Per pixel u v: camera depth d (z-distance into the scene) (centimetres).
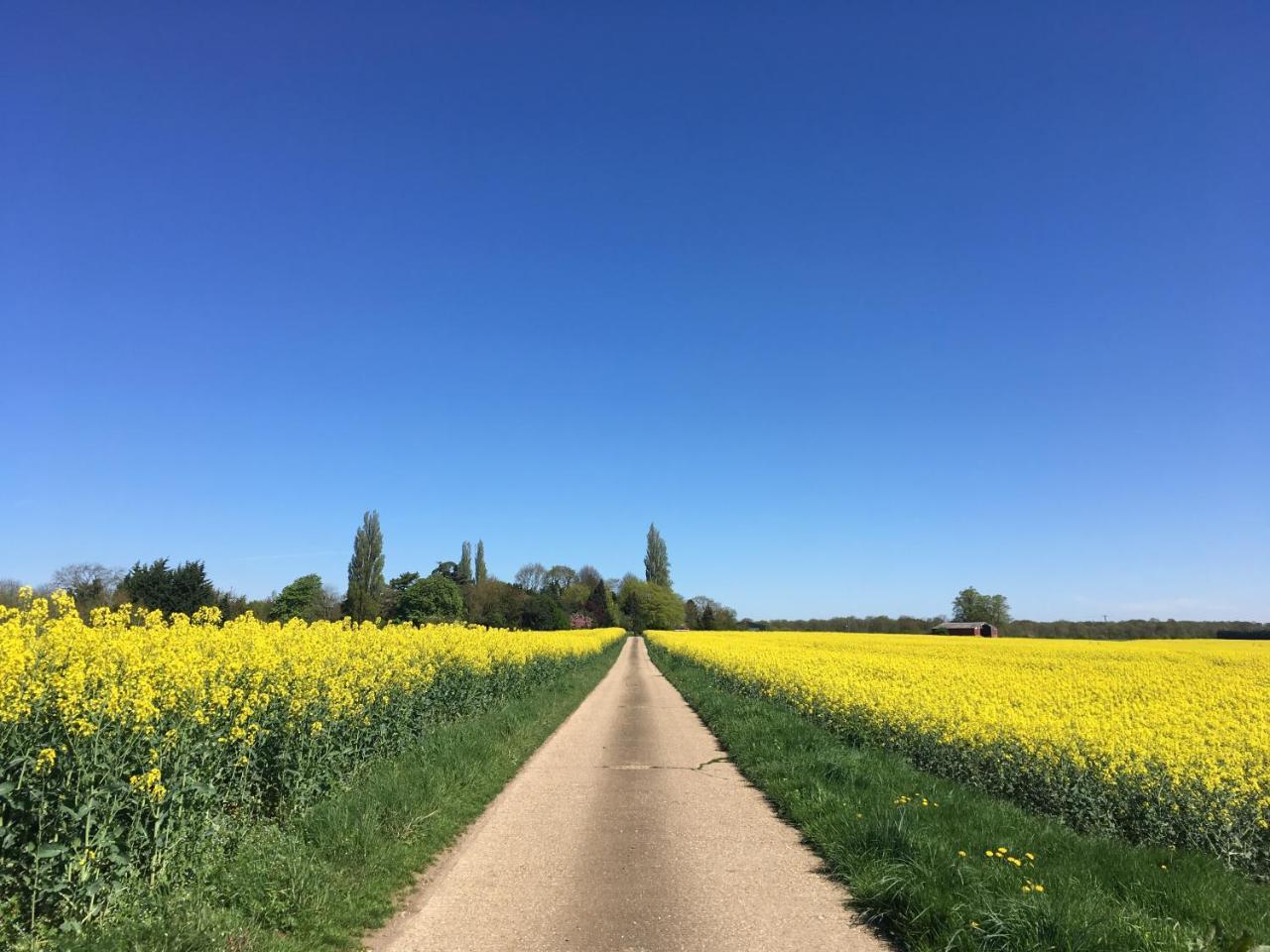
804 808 893
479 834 828
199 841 641
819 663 2278
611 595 12200
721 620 13050
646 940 546
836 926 574
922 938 535
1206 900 606
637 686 2912
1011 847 713
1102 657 3231
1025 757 1022
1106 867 684
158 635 802
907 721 1295
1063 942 498
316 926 547
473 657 1716
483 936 554
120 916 527
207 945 484
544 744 1440
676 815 913
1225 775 860
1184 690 1641
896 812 772
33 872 507
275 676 871
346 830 723
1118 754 949
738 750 1316
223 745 731
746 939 549
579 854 758
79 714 557
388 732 1166
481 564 10131
